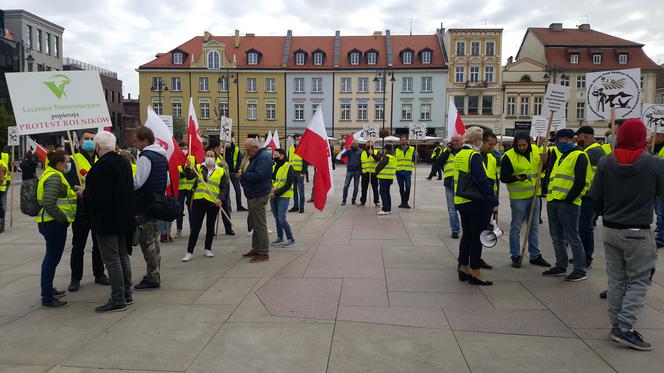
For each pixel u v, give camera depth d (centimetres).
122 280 513
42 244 877
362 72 5594
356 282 608
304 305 523
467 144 597
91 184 488
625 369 374
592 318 480
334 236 919
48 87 594
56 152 538
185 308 518
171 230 1018
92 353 409
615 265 435
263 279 627
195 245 805
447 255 756
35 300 554
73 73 608
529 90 5438
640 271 414
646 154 414
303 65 5656
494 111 5506
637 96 641
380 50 5750
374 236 916
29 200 515
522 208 674
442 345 420
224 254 780
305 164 1239
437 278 625
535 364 383
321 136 853
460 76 5528
